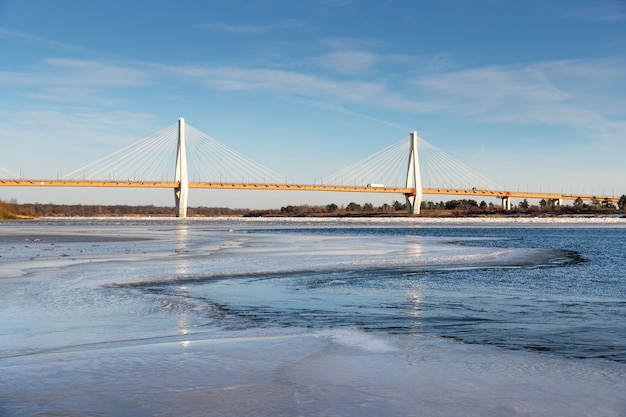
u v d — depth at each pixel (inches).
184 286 715.4
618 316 524.7
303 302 598.5
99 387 296.8
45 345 394.0
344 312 540.7
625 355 373.1
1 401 275.7
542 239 2198.6
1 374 319.9
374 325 478.3
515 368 339.0
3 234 2335.1
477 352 378.9
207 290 681.6
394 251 1384.1
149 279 772.6
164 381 307.7
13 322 476.4
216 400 277.3
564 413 263.7
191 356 361.4
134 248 1450.5
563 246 1716.3
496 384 306.5
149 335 430.6
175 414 258.8
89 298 604.7
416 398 282.2
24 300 586.2
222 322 487.5
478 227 4175.7
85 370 327.9
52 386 298.5
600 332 451.2
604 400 282.2
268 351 376.2
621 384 308.7
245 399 279.0
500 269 962.1
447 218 6437.0
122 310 538.0
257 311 542.0
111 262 1025.5
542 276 863.1
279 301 603.8
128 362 346.0
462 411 264.8
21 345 393.7
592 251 1466.5
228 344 397.1
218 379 311.6
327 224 5032.0
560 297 646.5
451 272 906.1
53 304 565.6
